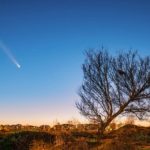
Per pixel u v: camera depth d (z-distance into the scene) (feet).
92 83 91.81
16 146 72.49
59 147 67.41
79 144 67.67
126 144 67.26
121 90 89.86
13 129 100.17
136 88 88.79
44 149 69.00
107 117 91.25
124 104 89.56
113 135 89.10
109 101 90.48
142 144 76.69
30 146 71.41
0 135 80.07
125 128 91.97
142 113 89.20
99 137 85.97
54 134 79.00
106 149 65.46
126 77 89.20
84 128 95.81
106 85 90.63
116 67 90.27
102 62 91.50
